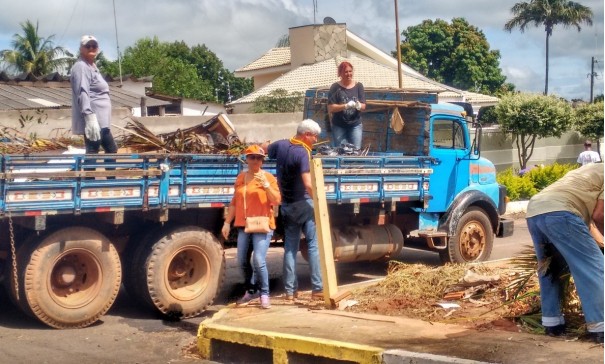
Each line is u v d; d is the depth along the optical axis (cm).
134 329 1091
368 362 852
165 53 7575
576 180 880
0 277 1087
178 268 1153
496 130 3372
